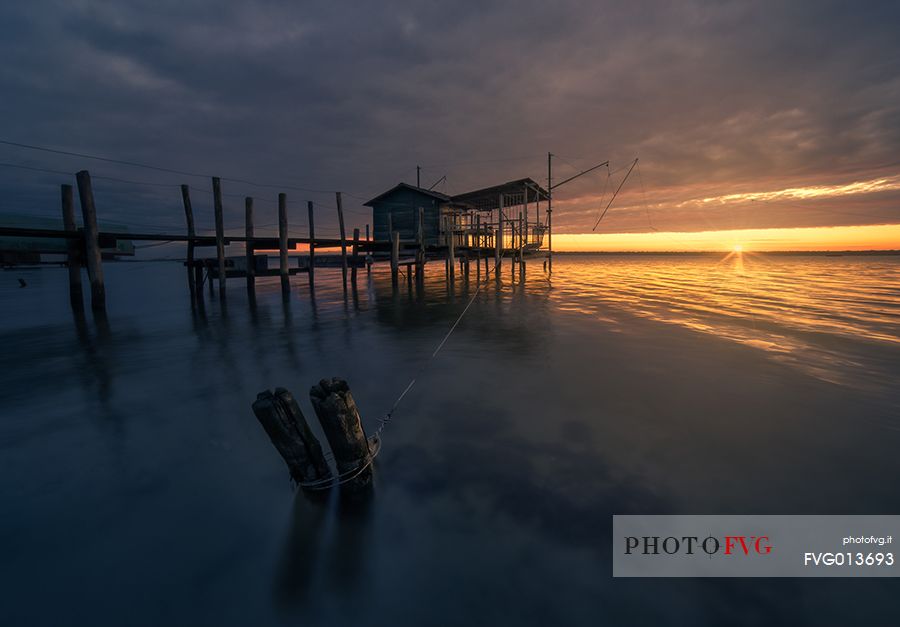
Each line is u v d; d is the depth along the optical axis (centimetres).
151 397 718
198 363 938
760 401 670
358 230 2711
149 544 349
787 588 293
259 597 294
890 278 3616
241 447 530
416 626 268
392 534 357
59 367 909
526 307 1800
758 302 1936
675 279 3519
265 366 912
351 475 409
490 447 517
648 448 510
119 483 445
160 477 457
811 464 468
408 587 301
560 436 546
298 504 404
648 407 646
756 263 8212
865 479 436
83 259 1605
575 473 452
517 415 620
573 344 1086
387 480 441
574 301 2006
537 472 455
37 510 397
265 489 432
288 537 357
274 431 398
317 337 1216
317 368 891
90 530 368
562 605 282
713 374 817
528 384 765
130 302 2189
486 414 625
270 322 1480
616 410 634
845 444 516
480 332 1258
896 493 411
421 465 473
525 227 3222
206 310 1797
